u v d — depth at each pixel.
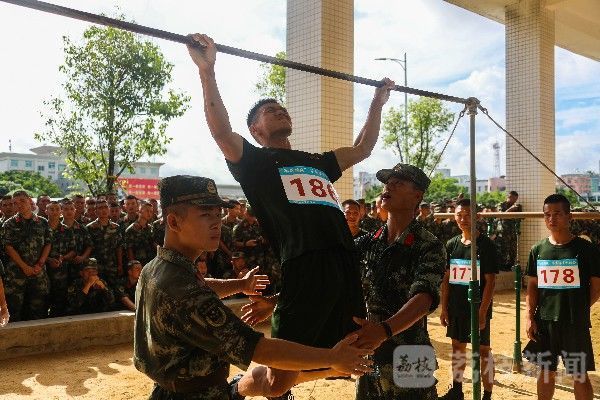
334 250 2.25
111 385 5.49
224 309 1.85
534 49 12.98
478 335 3.72
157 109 14.30
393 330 2.32
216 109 2.18
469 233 5.17
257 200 2.31
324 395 5.34
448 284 5.27
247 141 2.32
